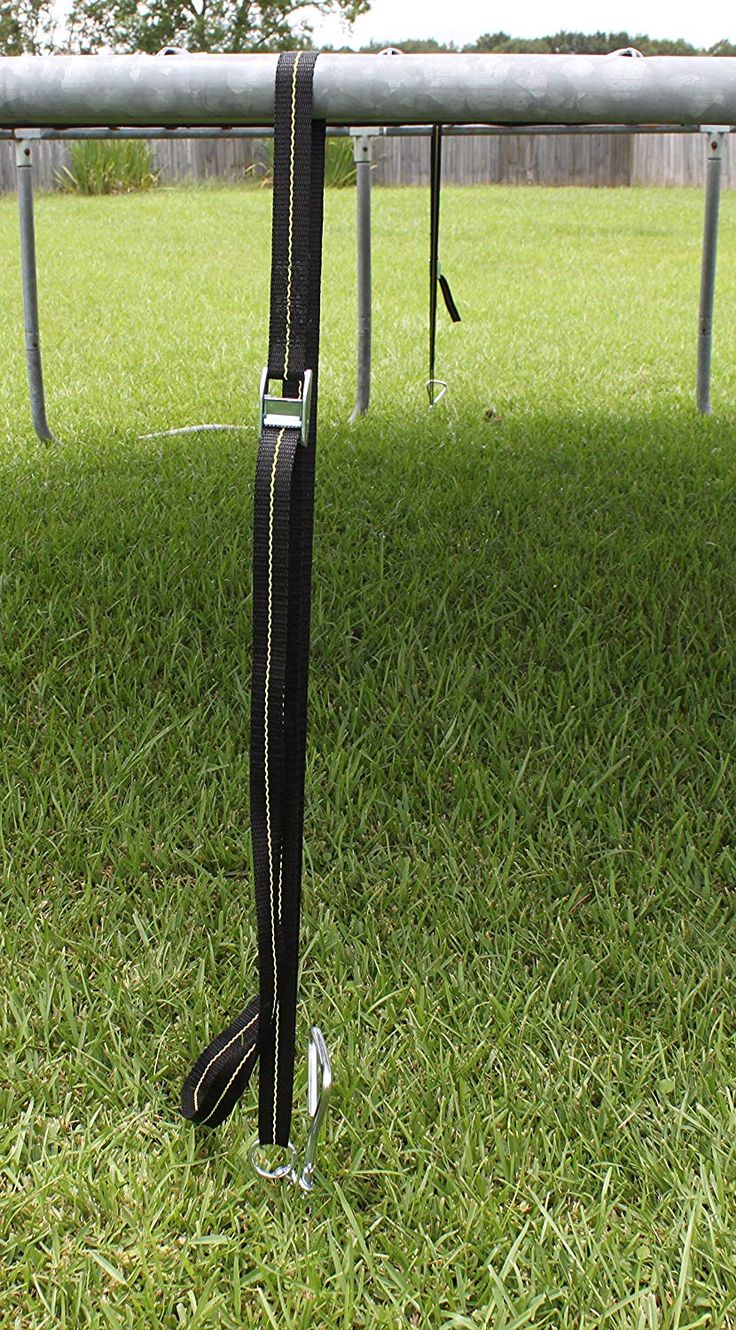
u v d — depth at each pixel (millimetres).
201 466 3336
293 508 973
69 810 1784
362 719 2053
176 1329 1059
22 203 3434
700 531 2834
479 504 3027
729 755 1936
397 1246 1121
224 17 31969
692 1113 1251
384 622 2402
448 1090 1286
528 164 17391
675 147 17062
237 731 2021
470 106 947
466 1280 1083
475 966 1479
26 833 1713
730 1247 1101
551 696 2107
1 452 3506
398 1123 1250
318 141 962
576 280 8328
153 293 7520
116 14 32125
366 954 1484
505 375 4891
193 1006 1421
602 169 17344
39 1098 1283
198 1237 1122
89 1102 1293
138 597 2461
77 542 2721
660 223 12258
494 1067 1332
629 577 2561
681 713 2107
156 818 1778
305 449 968
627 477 3250
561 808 1780
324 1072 1077
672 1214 1145
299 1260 1099
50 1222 1138
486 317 6684
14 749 1966
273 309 929
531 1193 1163
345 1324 1041
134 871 1657
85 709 2109
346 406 4281
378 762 1893
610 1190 1177
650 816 1799
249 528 2822
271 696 970
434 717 2025
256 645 961
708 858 1686
